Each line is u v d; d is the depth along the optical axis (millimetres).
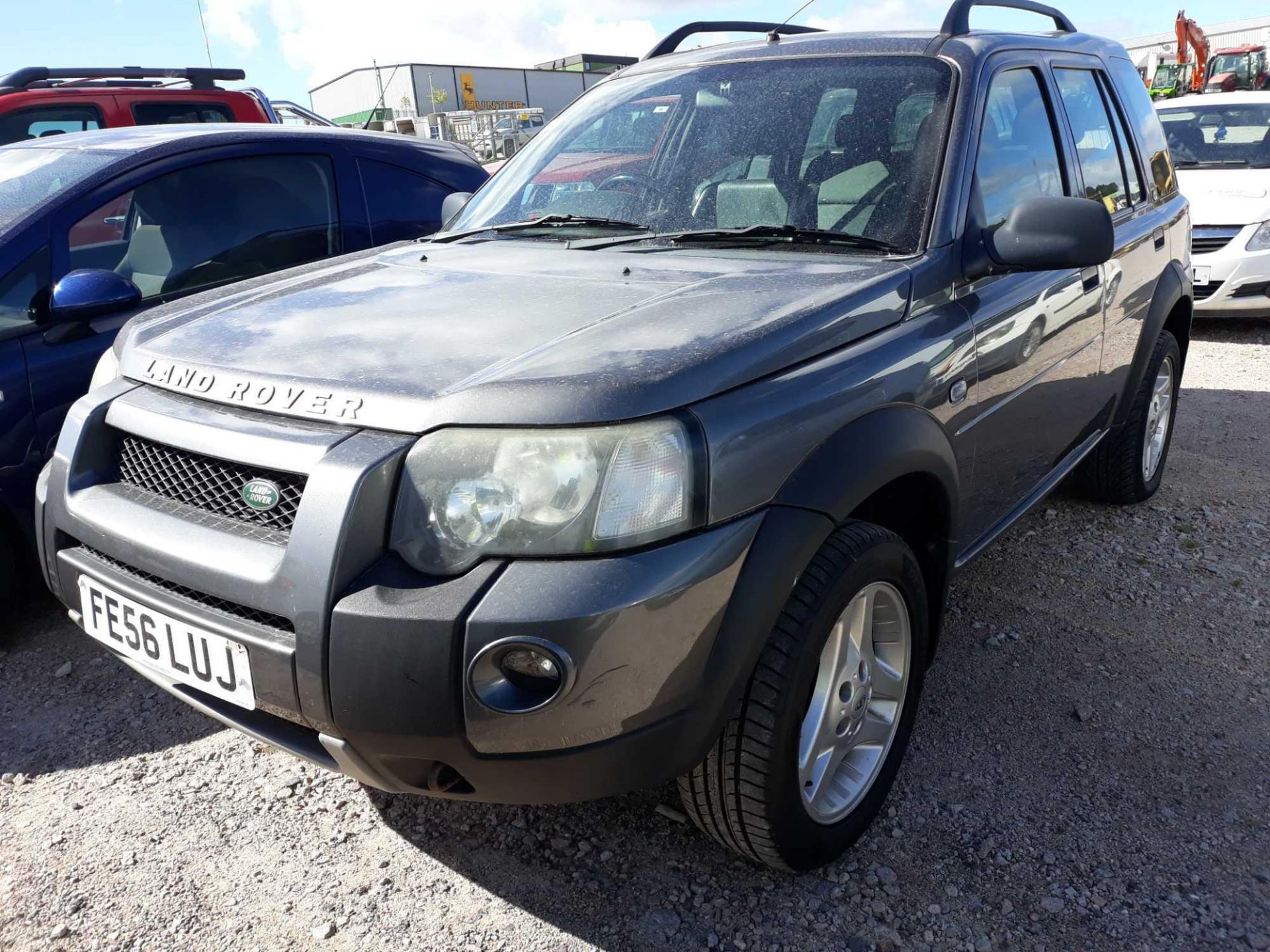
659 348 1812
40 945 2004
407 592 1635
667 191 2727
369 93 55906
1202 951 1970
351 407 1753
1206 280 7219
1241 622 3273
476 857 2256
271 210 4035
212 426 1867
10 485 3160
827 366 1992
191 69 6766
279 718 1866
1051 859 2223
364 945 2006
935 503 2361
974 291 2500
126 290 3332
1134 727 2705
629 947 2000
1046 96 3119
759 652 1818
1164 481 4590
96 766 2602
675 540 1694
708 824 2049
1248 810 2371
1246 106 8344
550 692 1622
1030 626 3260
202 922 2064
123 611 1976
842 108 2684
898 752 2354
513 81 54625
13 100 6066
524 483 1634
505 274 2375
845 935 2027
